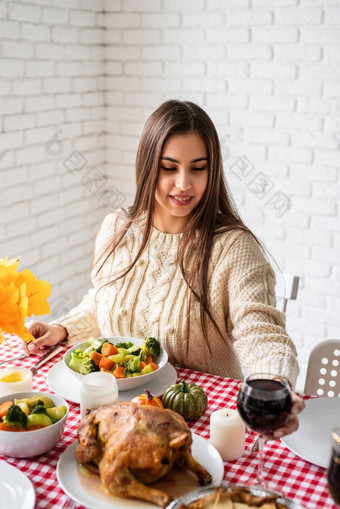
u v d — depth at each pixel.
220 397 1.41
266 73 2.91
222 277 1.64
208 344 1.69
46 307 1.27
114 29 3.21
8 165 2.77
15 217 2.86
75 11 3.01
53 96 2.97
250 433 1.26
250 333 1.49
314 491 1.07
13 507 1.01
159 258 1.73
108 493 1.03
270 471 1.12
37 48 2.82
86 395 1.22
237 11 2.89
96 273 1.85
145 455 1.01
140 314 1.70
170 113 1.58
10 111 2.73
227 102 3.04
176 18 3.04
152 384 1.44
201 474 1.04
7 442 1.14
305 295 3.08
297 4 2.76
